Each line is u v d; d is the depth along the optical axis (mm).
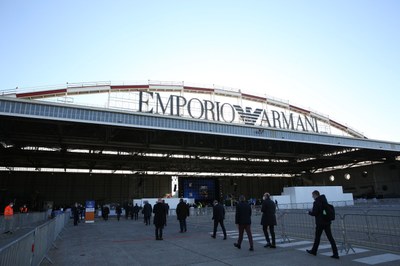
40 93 42469
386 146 54062
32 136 38156
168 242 12555
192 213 36531
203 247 10938
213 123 39969
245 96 58438
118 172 65312
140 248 11133
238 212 10375
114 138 46781
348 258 8461
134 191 65625
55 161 55500
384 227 12555
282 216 12242
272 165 70375
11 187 55656
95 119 32625
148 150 51906
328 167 79500
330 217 8688
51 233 11586
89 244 12578
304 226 15086
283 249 10125
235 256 9055
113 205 54875
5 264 4172
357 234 12750
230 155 58500
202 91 54562
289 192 44031
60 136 39000
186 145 50906
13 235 17469
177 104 41062
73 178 61125
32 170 58219
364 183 71812
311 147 57312
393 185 64750
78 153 51188
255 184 82875
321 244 11023
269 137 43812
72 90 43844
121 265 8195
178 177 72438
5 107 28578
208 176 76312
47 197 57719
